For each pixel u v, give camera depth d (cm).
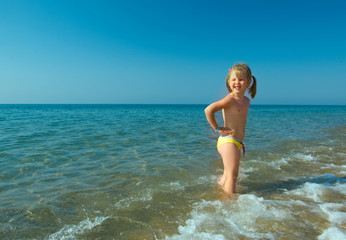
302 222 229
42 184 357
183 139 787
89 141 736
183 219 245
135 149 619
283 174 398
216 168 444
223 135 337
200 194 313
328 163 470
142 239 208
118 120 1650
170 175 400
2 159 507
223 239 200
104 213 261
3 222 241
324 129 1080
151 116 2272
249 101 360
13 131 963
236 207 266
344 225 222
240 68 329
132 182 365
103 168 444
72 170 431
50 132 940
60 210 269
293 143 698
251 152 571
